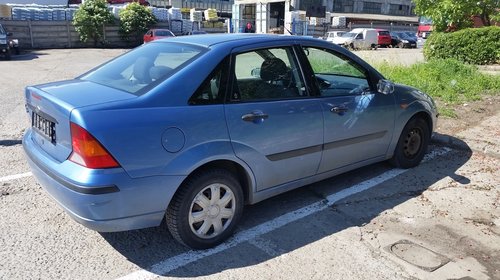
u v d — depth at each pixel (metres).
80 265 3.13
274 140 3.57
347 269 3.16
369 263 3.24
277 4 56.47
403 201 4.34
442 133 6.50
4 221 3.74
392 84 4.50
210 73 3.28
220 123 3.24
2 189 4.41
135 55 3.89
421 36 45.16
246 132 3.38
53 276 2.99
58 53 25.67
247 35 3.89
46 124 3.21
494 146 5.82
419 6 17.59
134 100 2.99
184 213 3.17
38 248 3.34
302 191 4.54
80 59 21.84
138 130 2.89
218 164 3.40
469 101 8.76
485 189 4.66
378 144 4.64
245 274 3.08
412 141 5.13
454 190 4.62
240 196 3.50
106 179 2.78
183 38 3.91
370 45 36.03
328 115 3.97
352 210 4.12
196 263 3.21
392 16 76.38
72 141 2.85
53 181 2.98
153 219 3.06
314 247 3.46
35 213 3.91
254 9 54.06
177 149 3.04
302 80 3.89
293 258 3.30
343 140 4.18
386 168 5.21
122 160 2.83
